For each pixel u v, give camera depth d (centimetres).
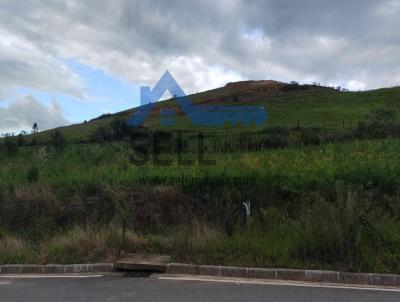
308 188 1104
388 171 1132
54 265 842
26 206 1140
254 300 646
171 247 917
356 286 737
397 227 892
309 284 744
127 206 1088
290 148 2056
